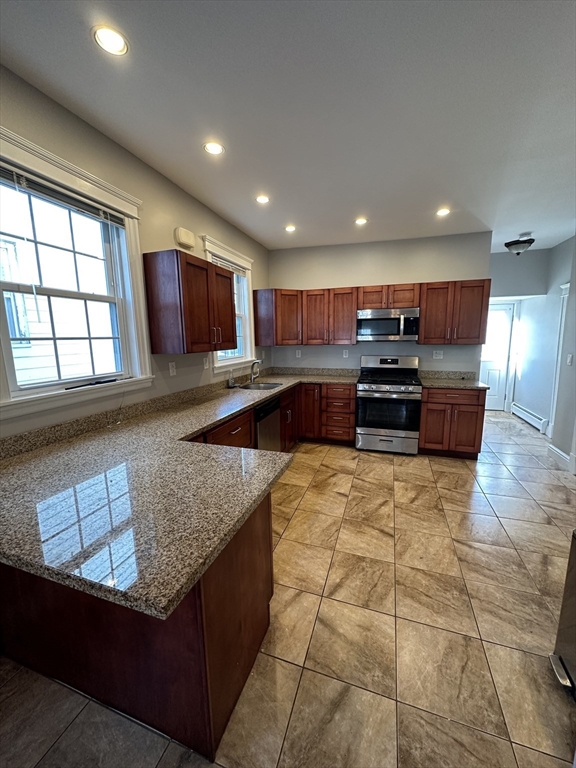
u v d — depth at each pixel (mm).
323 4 1246
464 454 3779
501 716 1202
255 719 1195
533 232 4016
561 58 1490
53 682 1315
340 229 3875
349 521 2480
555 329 4586
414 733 1152
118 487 1234
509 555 2088
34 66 1494
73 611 1187
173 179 2621
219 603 1087
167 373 2650
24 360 1701
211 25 1320
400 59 1500
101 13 1260
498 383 6117
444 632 1545
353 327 4199
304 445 4285
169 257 2324
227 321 2998
